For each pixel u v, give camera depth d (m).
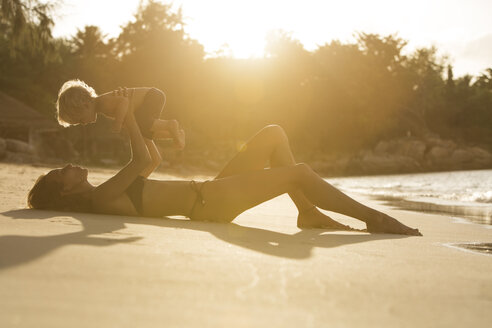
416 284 1.78
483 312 1.43
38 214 3.55
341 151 71.38
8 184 7.44
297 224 4.06
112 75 59.22
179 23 60.81
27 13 25.98
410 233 3.85
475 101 81.25
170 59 59.16
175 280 1.56
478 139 77.88
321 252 2.47
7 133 37.34
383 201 11.32
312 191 3.82
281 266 1.93
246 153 4.11
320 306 1.36
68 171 3.90
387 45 73.00
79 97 3.70
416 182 29.00
